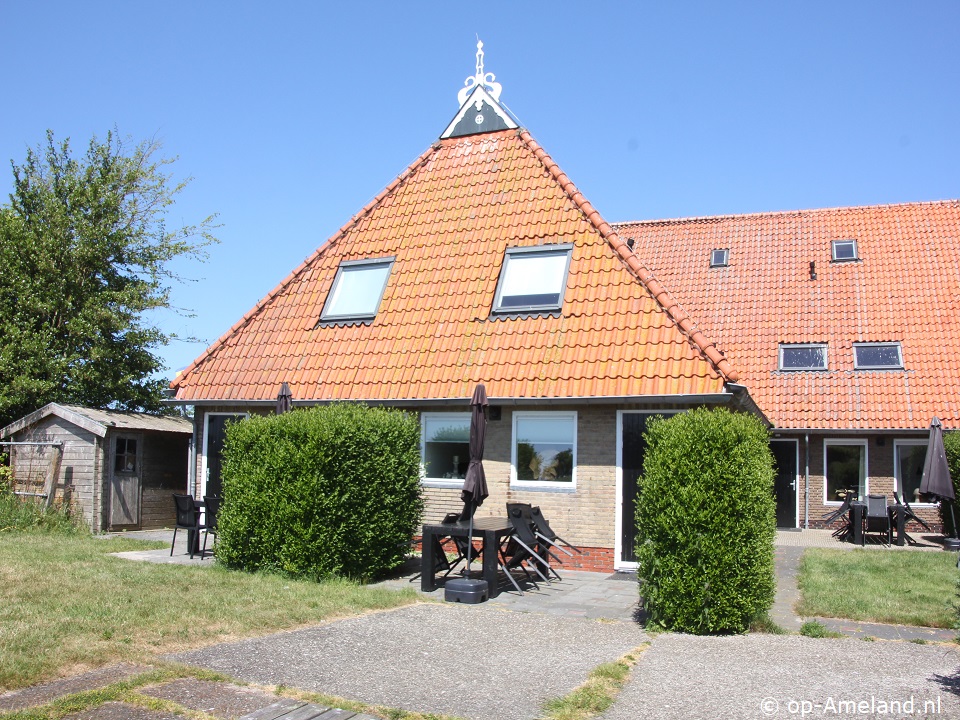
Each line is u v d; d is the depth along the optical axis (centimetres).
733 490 918
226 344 1723
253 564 1230
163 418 2145
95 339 2361
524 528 1190
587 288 1473
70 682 659
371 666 741
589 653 805
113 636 788
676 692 685
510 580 1186
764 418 1597
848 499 1931
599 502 1343
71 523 1808
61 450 1864
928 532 2077
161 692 646
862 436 2147
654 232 2820
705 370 1288
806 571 1312
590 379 1342
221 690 658
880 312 2281
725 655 806
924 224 2502
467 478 1183
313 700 643
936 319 2219
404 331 1570
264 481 1219
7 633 771
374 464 1223
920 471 2133
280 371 1619
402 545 1291
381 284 1677
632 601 1096
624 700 664
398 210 1805
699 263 2620
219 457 1664
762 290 2452
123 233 2436
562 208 1617
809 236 2588
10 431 1911
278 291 1777
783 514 2194
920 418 2033
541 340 1435
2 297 2294
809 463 2183
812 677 729
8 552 1338
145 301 2430
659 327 1373
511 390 1384
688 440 941
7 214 2355
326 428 1191
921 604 1046
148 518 1980
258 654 764
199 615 892
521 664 759
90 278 2438
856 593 1118
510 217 1655
